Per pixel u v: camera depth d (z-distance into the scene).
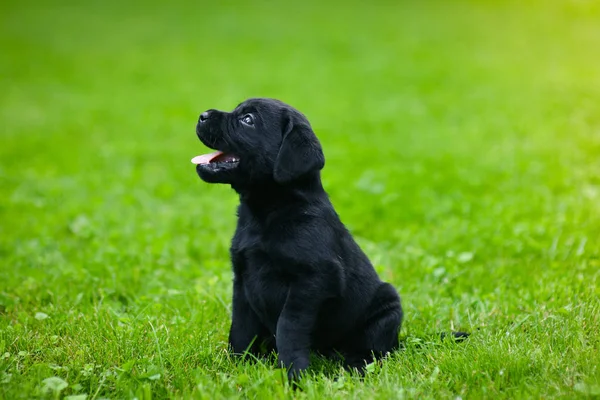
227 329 8.93
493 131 22.80
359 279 7.95
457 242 12.57
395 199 15.68
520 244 11.91
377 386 6.84
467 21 48.91
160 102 29.86
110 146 22.52
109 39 45.19
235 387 6.94
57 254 12.40
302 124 7.69
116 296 10.31
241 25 49.03
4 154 21.39
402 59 37.91
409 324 8.93
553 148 19.83
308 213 7.53
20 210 15.85
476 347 7.64
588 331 8.09
